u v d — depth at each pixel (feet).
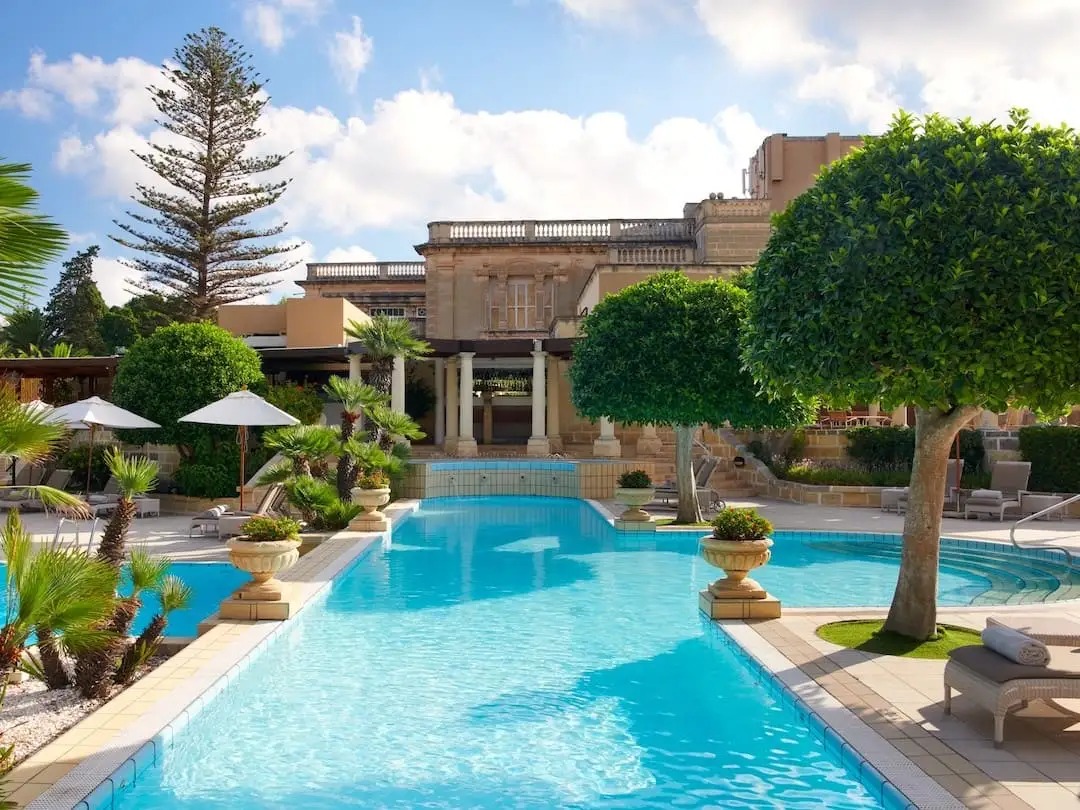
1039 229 20.24
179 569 39.37
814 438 73.00
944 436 24.79
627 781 16.53
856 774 16.17
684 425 54.24
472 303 118.52
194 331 66.13
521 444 107.45
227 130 115.03
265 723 19.69
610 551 46.60
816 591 35.91
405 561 43.14
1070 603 30.40
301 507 50.65
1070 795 14.26
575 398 53.06
